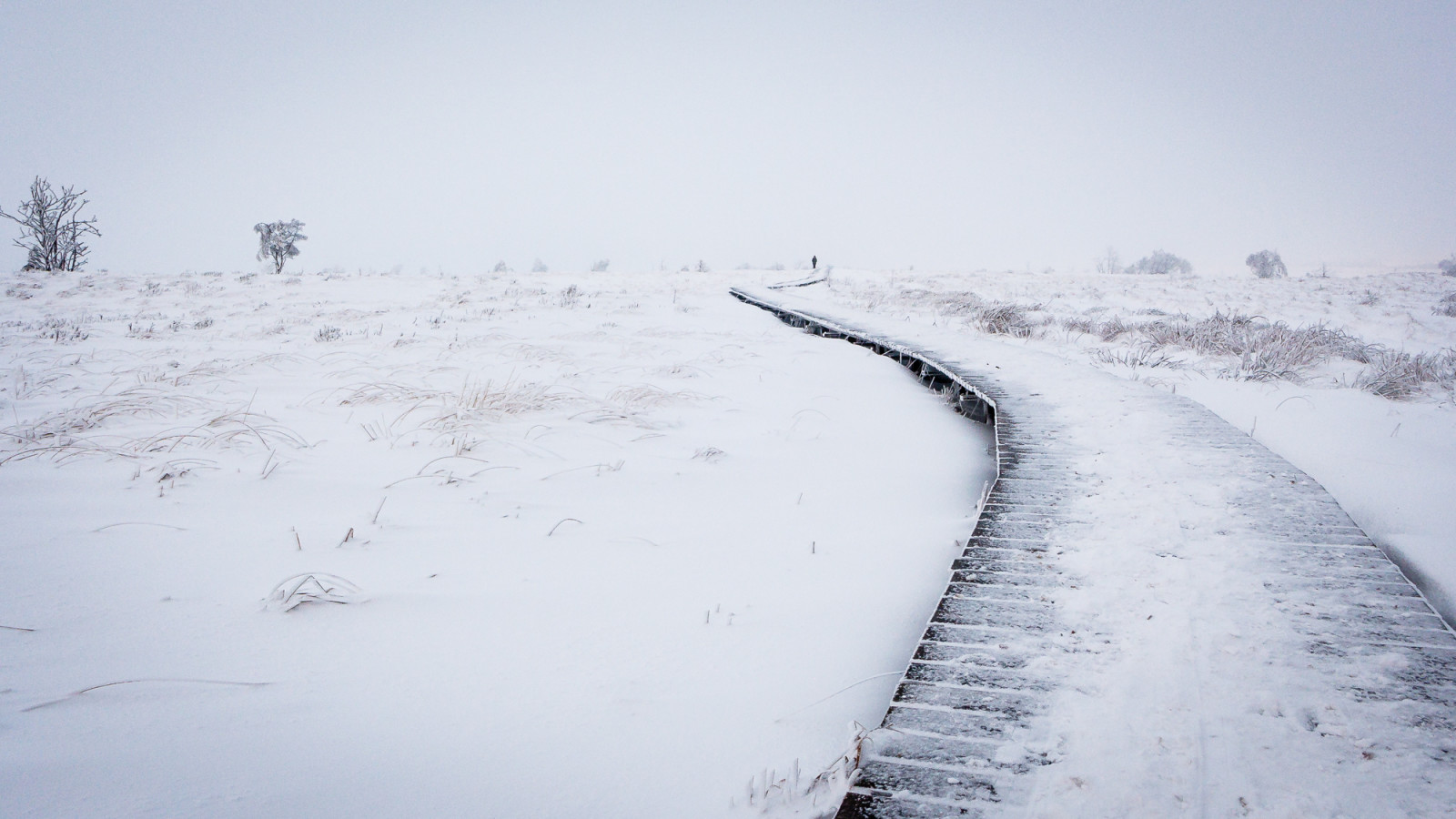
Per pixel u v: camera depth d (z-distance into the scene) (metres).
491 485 5.29
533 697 2.68
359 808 2.01
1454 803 1.89
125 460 5.30
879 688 2.89
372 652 2.93
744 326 18.66
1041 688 2.54
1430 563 4.07
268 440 6.06
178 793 1.97
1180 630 2.94
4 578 3.26
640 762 2.34
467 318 17.95
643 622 3.36
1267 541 3.96
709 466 6.14
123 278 27.23
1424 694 2.44
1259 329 14.25
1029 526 4.31
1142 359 12.11
